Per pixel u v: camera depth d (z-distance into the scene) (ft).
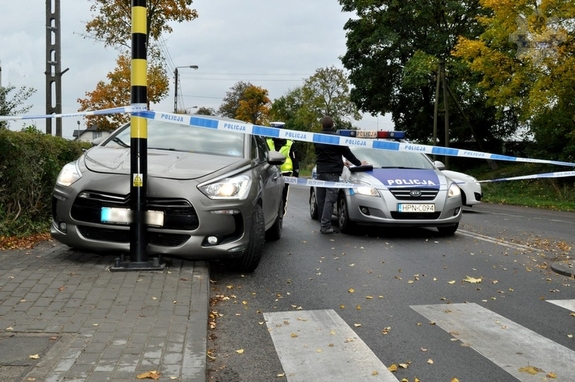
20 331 14.37
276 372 13.25
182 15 90.79
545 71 76.38
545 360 14.12
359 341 15.34
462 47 85.10
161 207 20.79
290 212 48.57
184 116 21.38
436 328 16.57
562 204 71.36
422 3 121.29
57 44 73.87
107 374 11.96
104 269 20.80
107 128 103.30
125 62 102.94
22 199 28.63
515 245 31.94
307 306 18.76
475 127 129.08
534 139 100.32
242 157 24.31
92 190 20.97
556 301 19.74
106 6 89.35
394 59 131.03
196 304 17.06
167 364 12.63
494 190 91.35
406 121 141.08
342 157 37.88
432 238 34.01
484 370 13.44
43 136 30.27
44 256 22.88
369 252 28.78
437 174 35.14
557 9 71.67
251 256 22.61
